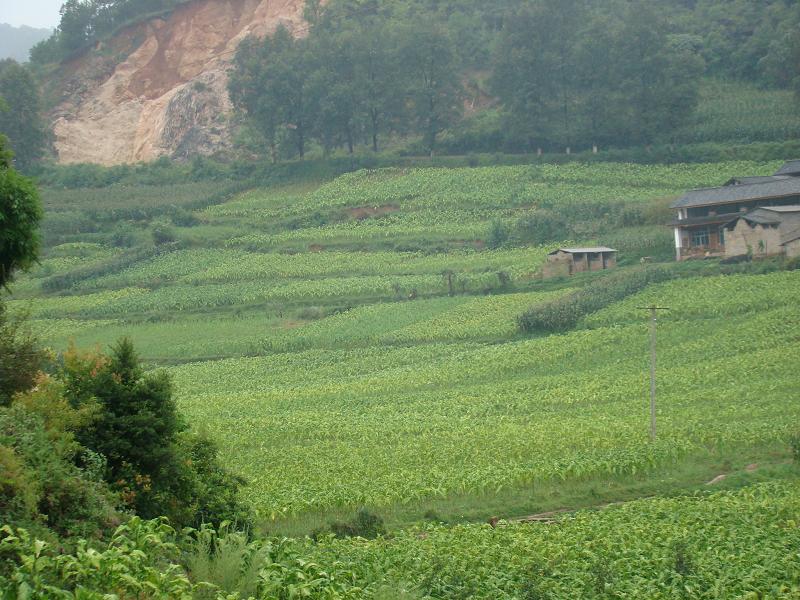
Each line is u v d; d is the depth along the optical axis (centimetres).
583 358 6500
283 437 5000
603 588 1995
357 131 13650
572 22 12562
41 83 17512
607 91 12075
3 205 2414
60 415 2161
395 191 11638
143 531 1736
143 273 10131
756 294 7069
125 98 17000
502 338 7406
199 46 17525
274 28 16988
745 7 15138
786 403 4862
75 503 1833
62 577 1442
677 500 3278
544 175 11494
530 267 9006
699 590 1992
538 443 4228
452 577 2008
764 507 2952
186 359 7788
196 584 1496
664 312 7069
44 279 10181
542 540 2542
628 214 9769
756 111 12362
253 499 3441
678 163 11419
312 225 11288
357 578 1972
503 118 12544
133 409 2388
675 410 4972
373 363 7175
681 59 11775
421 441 4628
